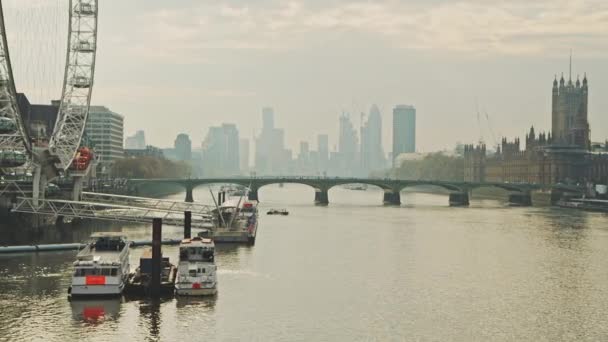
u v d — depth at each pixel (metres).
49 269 131.75
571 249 176.25
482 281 132.25
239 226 191.00
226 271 138.00
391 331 98.81
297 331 97.94
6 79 154.00
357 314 107.00
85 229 191.50
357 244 181.88
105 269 110.56
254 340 93.88
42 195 188.62
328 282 129.12
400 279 133.12
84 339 92.31
